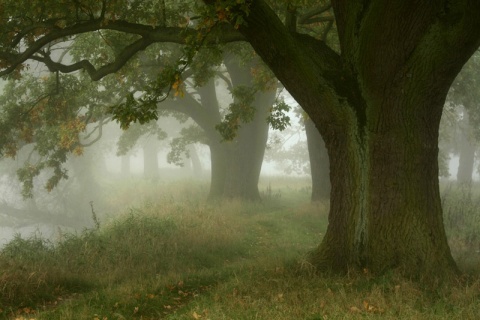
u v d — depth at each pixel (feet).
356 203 27.17
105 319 21.04
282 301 21.71
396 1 24.16
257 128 74.95
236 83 74.95
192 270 34.86
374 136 26.61
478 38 24.40
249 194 75.20
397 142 26.22
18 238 38.47
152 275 31.99
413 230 26.03
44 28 39.55
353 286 24.29
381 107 26.30
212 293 24.59
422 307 20.43
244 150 74.69
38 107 52.95
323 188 70.69
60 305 25.21
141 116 28.30
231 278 27.94
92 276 32.27
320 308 20.40
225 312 20.65
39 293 27.20
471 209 53.62
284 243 47.88
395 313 19.62
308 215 61.52
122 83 56.24
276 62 26.94
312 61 27.02
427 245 25.95
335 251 28.07
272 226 55.72
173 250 40.37
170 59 56.29
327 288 23.73
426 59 25.04
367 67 26.00
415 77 25.45
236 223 54.39
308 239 50.29
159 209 58.59
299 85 27.12
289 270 28.02
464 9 23.97
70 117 54.90
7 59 36.40
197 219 52.65
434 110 26.50
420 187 26.32
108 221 55.98
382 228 26.43
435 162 26.94
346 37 27.09
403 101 25.91
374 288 22.74
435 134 26.86
